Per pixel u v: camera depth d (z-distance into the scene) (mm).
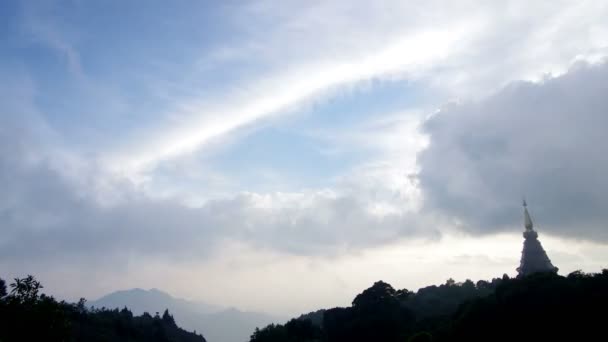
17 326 62750
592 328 147250
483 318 165750
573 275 172500
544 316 154375
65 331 66938
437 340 173250
